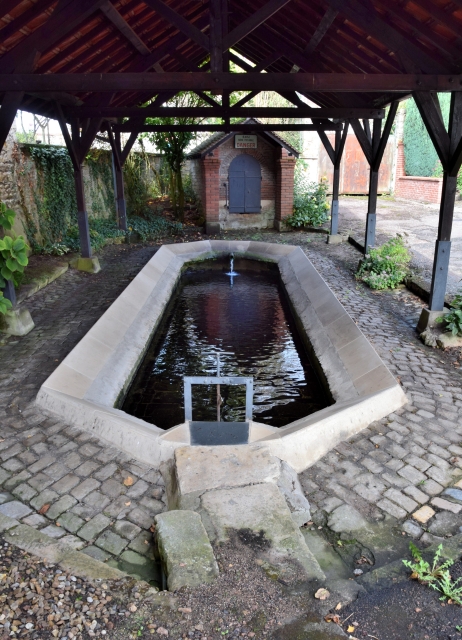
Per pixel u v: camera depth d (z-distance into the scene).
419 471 3.35
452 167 5.23
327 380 5.23
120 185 11.62
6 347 5.42
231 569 2.40
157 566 2.59
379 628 2.17
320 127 10.96
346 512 2.97
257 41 8.84
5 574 2.37
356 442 3.69
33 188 9.19
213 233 12.99
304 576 2.39
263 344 6.66
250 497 2.91
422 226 11.91
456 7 4.02
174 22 4.63
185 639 2.06
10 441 3.67
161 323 7.43
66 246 9.63
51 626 2.10
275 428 3.88
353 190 17.97
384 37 4.70
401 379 4.66
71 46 5.58
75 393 4.41
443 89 4.82
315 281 8.03
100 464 3.43
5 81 4.80
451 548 2.68
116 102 9.35
